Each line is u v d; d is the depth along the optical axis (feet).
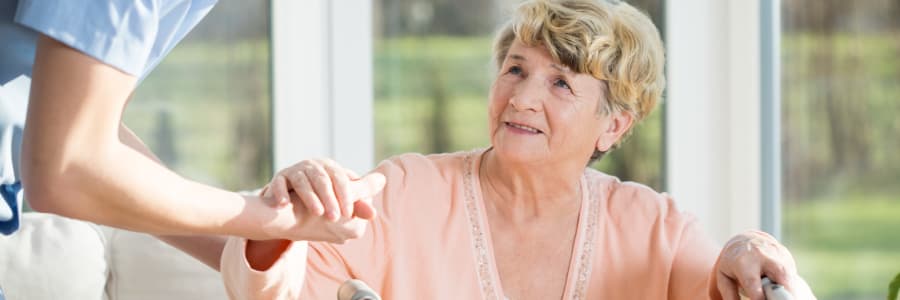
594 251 5.74
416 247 5.66
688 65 9.46
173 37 3.52
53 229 7.47
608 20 5.58
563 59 5.51
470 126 9.80
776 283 4.90
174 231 3.27
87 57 2.88
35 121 2.91
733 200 9.57
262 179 9.75
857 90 8.29
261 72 9.61
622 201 5.93
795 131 9.00
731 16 9.36
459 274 5.66
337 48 9.58
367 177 3.95
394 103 9.78
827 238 8.78
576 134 5.61
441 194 5.82
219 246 4.68
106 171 2.99
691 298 5.60
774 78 9.15
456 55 9.70
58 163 2.92
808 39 8.76
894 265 8.16
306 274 5.26
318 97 9.62
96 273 7.45
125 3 2.93
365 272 5.51
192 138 9.58
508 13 6.01
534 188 5.71
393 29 9.68
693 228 5.92
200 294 7.57
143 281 7.59
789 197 9.14
